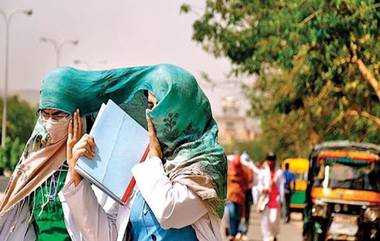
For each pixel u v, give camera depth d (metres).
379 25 18.83
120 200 5.61
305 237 20.95
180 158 5.40
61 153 6.12
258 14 23.95
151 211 5.51
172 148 5.46
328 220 20.12
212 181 5.34
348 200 20.05
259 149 120.69
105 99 5.92
